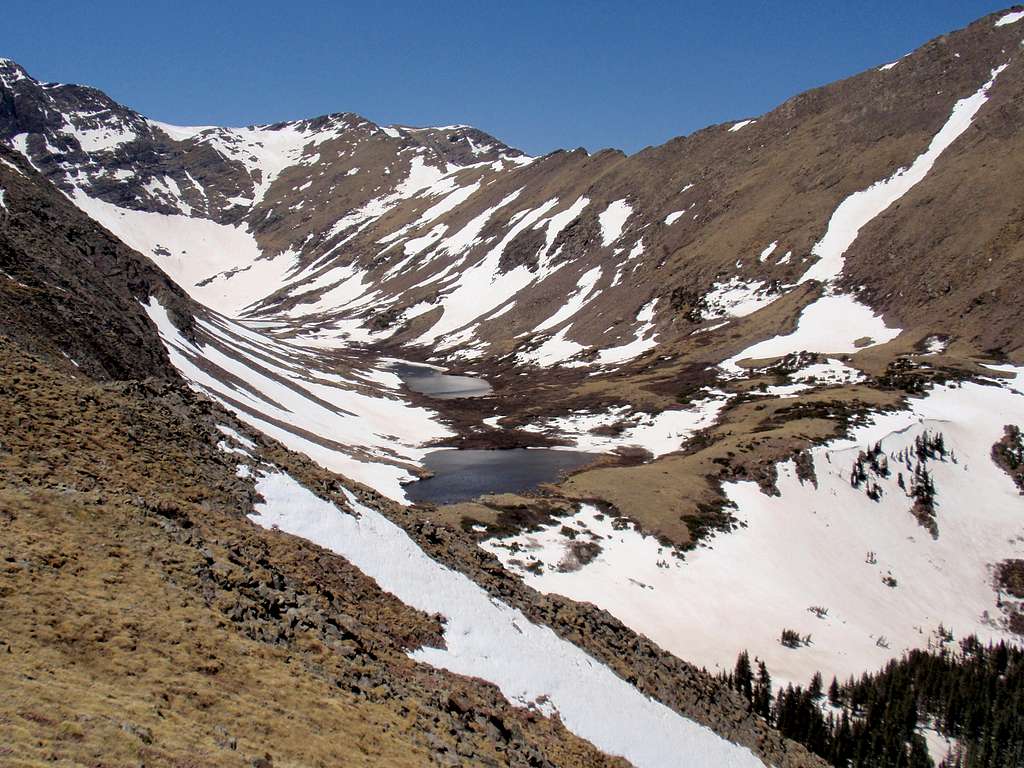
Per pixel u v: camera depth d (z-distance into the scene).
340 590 28.33
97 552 21.05
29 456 24.58
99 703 14.62
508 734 24.70
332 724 18.50
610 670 34.78
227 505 29.52
